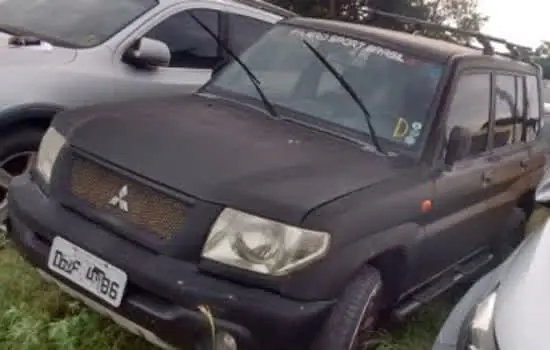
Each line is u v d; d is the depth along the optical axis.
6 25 5.80
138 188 3.48
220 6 6.29
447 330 3.31
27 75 4.94
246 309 3.22
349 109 4.46
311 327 3.35
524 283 2.96
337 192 3.51
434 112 4.39
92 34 5.63
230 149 3.74
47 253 3.68
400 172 3.99
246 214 3.29
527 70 5.71
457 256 4.90
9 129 4.86
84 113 4.09
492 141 5.12
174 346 3.38
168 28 5.94
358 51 4.77
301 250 3.26
